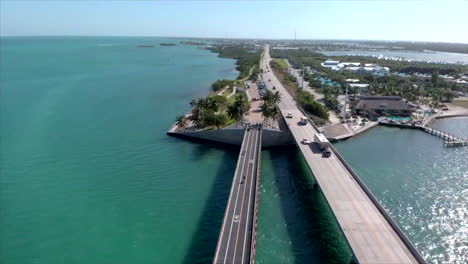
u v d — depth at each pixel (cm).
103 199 8181
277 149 11856
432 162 10419
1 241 6625
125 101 18750
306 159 9206
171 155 11088
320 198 8325
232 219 6756
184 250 6431
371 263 5219
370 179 9181
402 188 8662
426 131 13612
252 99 18250
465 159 10675
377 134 13338
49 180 9125
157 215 7556
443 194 8350
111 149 11462
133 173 9650
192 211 7731
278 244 6550
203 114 13175
